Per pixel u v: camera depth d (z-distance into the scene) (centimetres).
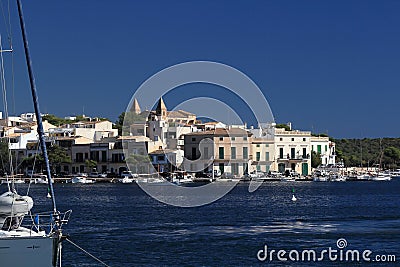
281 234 6066
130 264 4522
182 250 5072
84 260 4644
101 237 5844
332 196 13125
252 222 7281
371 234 6022
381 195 13488
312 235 5984
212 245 5341
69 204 10356
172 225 6912
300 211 8962
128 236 5928
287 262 4597
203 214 8419
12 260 2916
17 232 3036
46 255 2955
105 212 8712
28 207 3094
